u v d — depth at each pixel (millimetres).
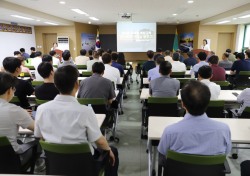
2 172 1683
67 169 1507
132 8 7395
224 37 12445
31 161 1905
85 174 1507
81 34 12727
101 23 13164
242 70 5297
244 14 7289
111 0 5980
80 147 1420
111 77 4121
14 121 1715
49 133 1491
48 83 2607
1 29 9070
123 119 4328
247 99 2594
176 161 1353
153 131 1955
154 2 6312
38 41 12227
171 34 14266
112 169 1882
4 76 1749
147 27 12531
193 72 4793
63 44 12031
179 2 6332
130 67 7699
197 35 12195
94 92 2881
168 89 2936
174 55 5238
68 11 8008
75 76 1513
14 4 6359
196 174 1343
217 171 1342
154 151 2211
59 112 1460
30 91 3027
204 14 9062
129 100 5719
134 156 2932
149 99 2781
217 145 1336
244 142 1772
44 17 8398
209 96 1328
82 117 1459
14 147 1749
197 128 1329
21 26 10672
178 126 1365
